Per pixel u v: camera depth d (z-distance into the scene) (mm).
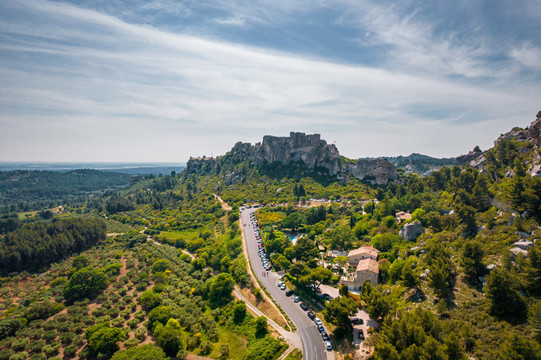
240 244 173250
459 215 116812
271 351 90562
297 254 142125
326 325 99812
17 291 137250
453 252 107375
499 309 71688
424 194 179500
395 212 177125
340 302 92812
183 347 95938
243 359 92125
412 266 108312
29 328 105625
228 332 105875
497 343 64250
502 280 71500
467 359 58875
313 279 114875
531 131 173250
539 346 56375
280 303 114750
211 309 121750
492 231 103125
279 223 199250
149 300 120125
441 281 84375
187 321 109062
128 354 87500
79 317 113062
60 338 99812
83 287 129250
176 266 157500
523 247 84688
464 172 177500
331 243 153000
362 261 124438
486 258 91125
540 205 93000
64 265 165375
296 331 98438
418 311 73188
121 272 155875
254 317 109062
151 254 174875
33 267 164375
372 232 160875
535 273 70312
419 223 140375
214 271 153375
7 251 159875
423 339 64625
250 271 142875
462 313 77188
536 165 122125
